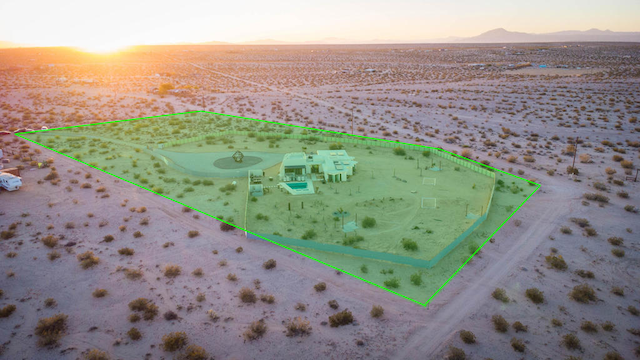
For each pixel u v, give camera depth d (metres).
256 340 28.27
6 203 49.66
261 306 31.77
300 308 31.47
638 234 43.28
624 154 71.69
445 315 30.92
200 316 30.64
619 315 30.84
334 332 29.08
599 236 42.94
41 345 27.31
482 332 29.14
